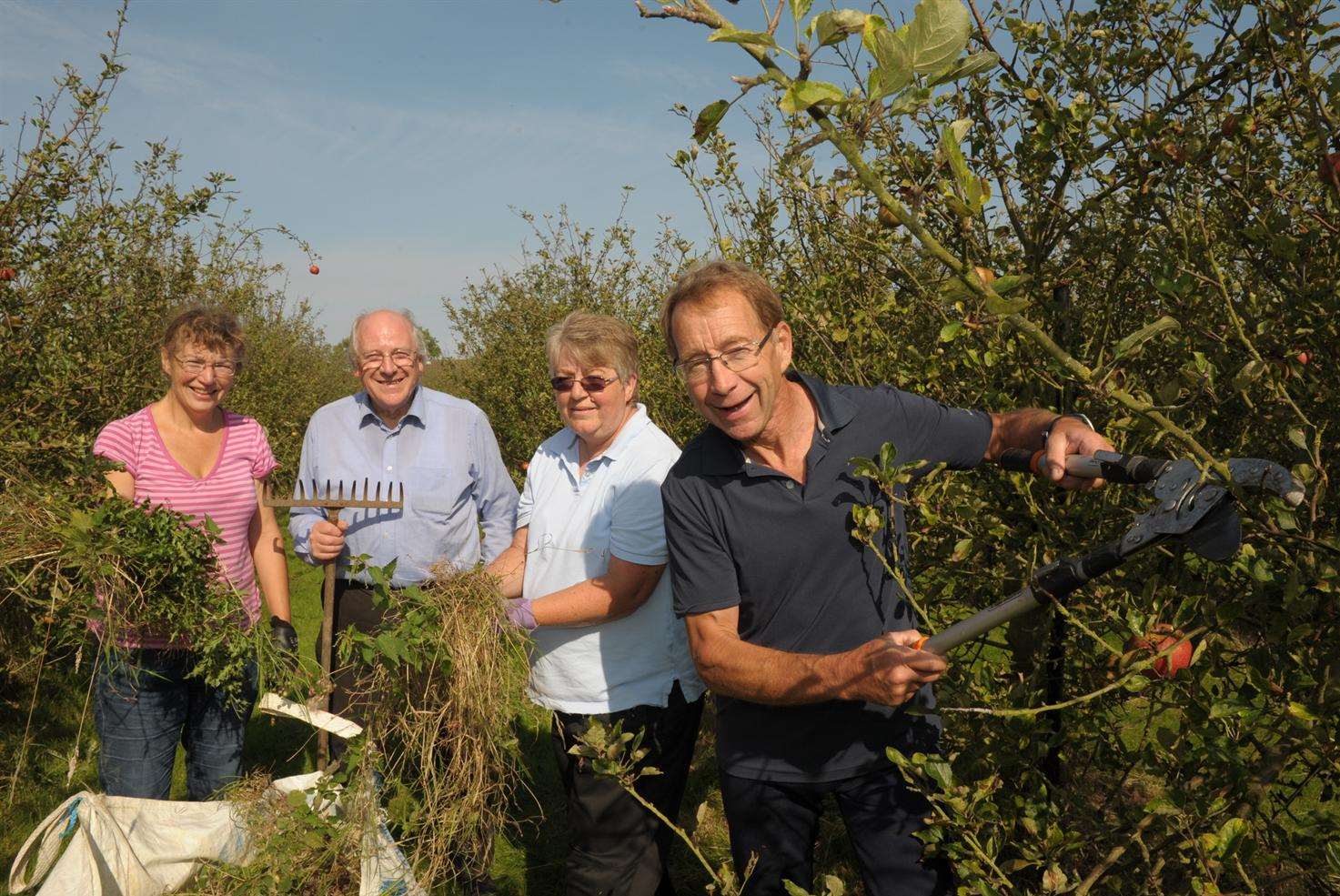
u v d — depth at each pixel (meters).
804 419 2.04
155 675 2.69
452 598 2.45
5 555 2.11
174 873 2.55
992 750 2.15
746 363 1.91
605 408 2.64
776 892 2.13
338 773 2.37
